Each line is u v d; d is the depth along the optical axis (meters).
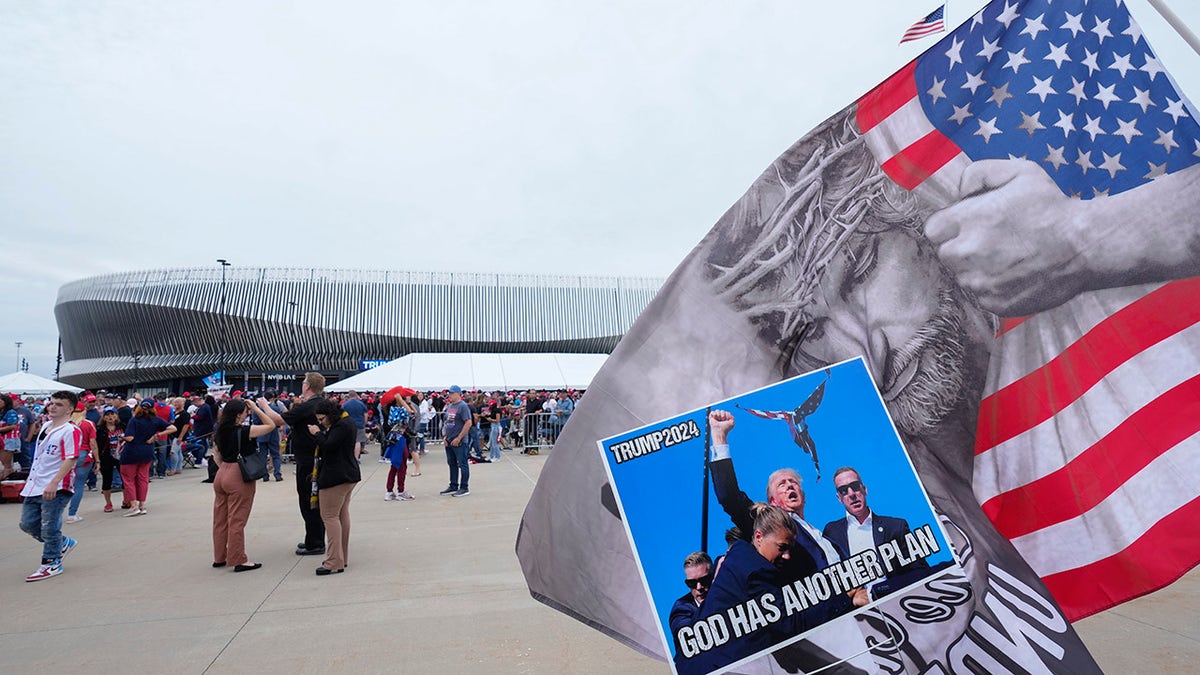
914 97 2.36
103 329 60.44
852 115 2.33
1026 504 2.07
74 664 4.01
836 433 1.99
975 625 1.87
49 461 6.19
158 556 6.95
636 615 1.94
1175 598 4.91
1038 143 2.32
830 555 1.87
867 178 2.29
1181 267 2.21
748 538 1.88
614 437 1.98
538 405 21.69
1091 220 2.26
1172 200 2.26
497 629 4.55
